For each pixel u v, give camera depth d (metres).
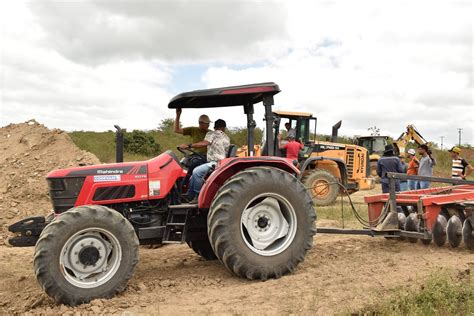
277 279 5.35
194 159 6.19
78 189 5.43
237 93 5.71
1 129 12.66
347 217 10.02
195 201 5.78
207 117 6.71
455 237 6.69
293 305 4.45
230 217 5.24
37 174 10.69
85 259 4.86
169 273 5.90
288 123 14.00
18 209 9.53
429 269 5.54
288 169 5.97
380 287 4.91
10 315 4.66
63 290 4.68
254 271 5.32
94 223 4.84
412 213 7.04
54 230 4.70
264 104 5.92
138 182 5.57
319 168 13.91
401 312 4.34
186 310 4.43
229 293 4.90
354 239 7.62
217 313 4.32
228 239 5.22
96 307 4.60
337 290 4.85
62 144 11.89
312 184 13.20
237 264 5.26
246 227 5.46
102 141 26.88
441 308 4.43
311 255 6.55
